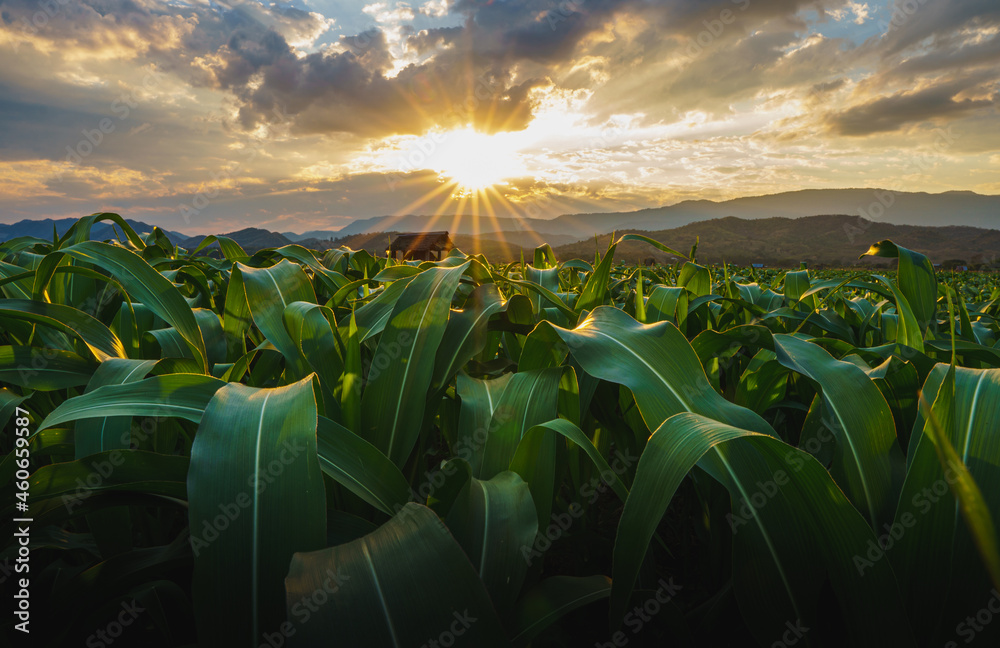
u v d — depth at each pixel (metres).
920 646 0.85
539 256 3.98
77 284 2.39
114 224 3.06
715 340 1.51
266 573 0.67
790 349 1.34
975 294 5.88
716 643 1.17
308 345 1.40
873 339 2.57
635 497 0.80
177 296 1.68
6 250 3.18
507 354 2.25
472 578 0.65
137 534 1.49
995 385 0.94
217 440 0.79
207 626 0.65
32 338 1.69
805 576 0.88
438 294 1.41
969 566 0.81
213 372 1.60
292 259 3.49
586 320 1.41
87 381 1.38
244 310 2.03
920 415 1.04
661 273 4.47
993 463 0.85
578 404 1.36
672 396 1.09
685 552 1.48
